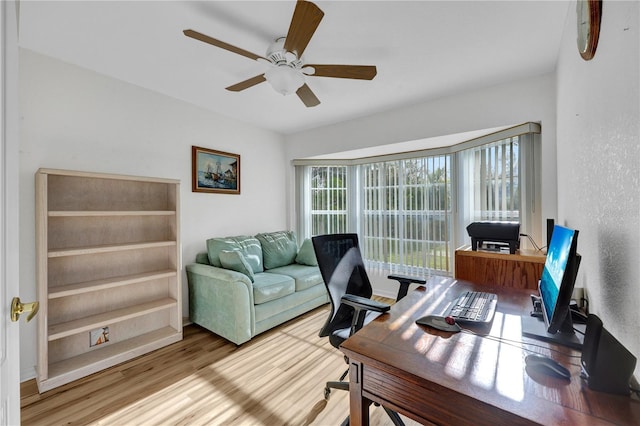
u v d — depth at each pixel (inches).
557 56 82.8
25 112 80.4
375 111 129.0
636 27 29.5
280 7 63.2
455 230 127.6
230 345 98.9
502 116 100.0
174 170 115.0
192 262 121.4
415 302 55.9
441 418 29.8
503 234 83.1
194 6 62.9
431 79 97.4
